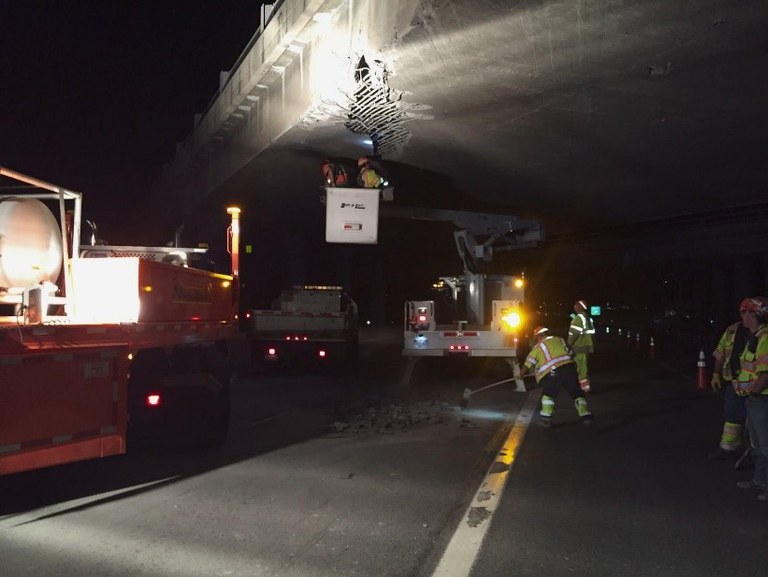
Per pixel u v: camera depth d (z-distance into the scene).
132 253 9.53
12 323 6.38
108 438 6.39
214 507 6.39
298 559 5.10
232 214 10.54
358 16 13.20
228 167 25.31
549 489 7.07
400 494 6.84
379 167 16.00
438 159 19.86
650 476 7.62
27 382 5.65
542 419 10.55
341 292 19.66
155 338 7.40
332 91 15.00
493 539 5.57
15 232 6.86
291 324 18.38
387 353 26.20
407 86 13.91
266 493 6.86
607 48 11.67
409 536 5.62
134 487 7.09
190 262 10.11
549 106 14.78
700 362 15.58
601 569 4.98
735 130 16.28
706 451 8.91
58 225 7.58
